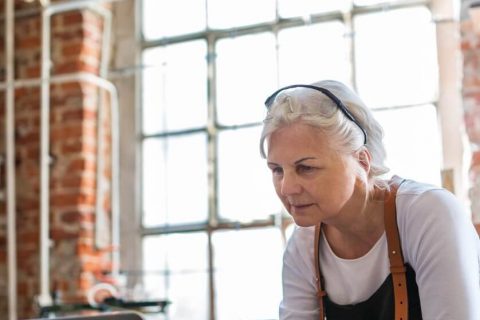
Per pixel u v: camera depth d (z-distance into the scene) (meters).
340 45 4.26
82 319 1.62
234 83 4.49
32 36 4.79
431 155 4.02
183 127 4.61
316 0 4.34
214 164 4.49
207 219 4.46
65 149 4.66
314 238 1.76
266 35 4.44
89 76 4.64
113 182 4.66
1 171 4.78
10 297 4.47
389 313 1.65
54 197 4.65
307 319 1.80
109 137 4.76
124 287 4.51
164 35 4.72
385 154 1.65
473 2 3.80
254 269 4.29
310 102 1.52
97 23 4.78
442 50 4.06
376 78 4.18
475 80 3.87
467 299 1.50
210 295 4.36
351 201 1.61
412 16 4.15
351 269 1.69
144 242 4.62
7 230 4.58
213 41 4.57
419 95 4.09
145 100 4.73
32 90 4.75
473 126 3.85
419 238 1.57
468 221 1.59
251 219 4.34
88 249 4.59
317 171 1.51
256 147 4.38
